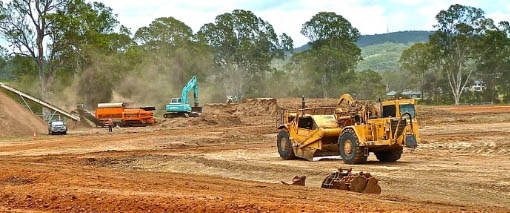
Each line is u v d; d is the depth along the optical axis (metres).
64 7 77.31
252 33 118.38
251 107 70.12
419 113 69.94
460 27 110.12
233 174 21.58
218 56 118.38
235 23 117.75
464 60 113.69
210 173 22.05
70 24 75.00
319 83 114.06
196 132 50.00
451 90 120.19
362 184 15.11
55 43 77.12
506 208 13.19
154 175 18.58
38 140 45.38
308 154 25.36
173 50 109.56
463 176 19.19
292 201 11.99
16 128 52.94
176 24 111.44
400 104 23.52
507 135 35.81
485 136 35.59
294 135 26.03
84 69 86.12
